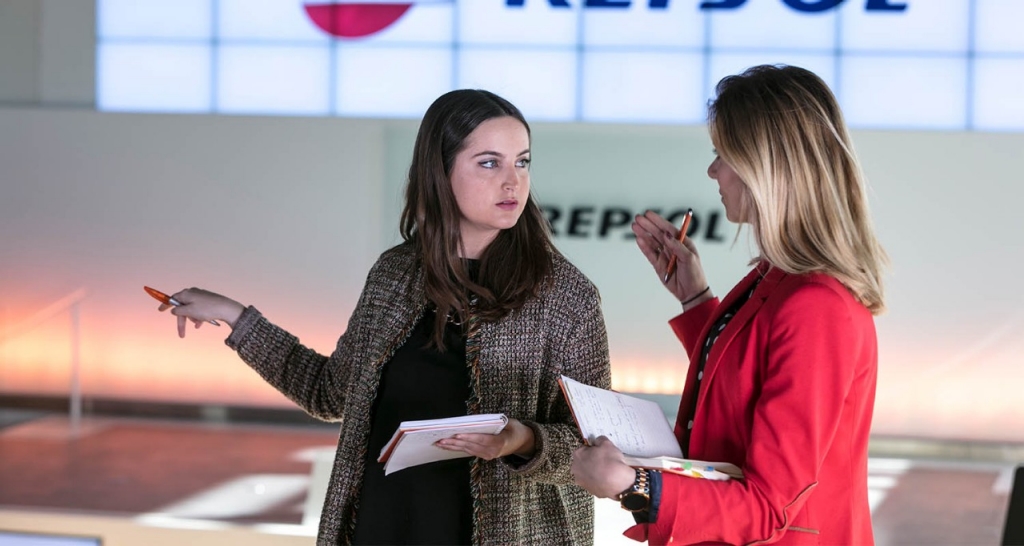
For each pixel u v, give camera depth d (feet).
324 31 39.93
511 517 10.84
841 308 8.68
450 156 10.93
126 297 41.09
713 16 38.22
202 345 41.19
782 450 8.47
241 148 39.99
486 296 11.04
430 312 11.42
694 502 8.46
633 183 39.29
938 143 37.19
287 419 41.01
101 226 40.88
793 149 8.82
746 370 9.10
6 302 41.50
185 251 40.63
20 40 41.42
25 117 40.78
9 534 19.19
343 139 39.55
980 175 37.14
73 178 40.81
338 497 11.24
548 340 11.20
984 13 37.06
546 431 10.40
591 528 11.78
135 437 37.81
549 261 11.34
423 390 11.14
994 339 37.58
